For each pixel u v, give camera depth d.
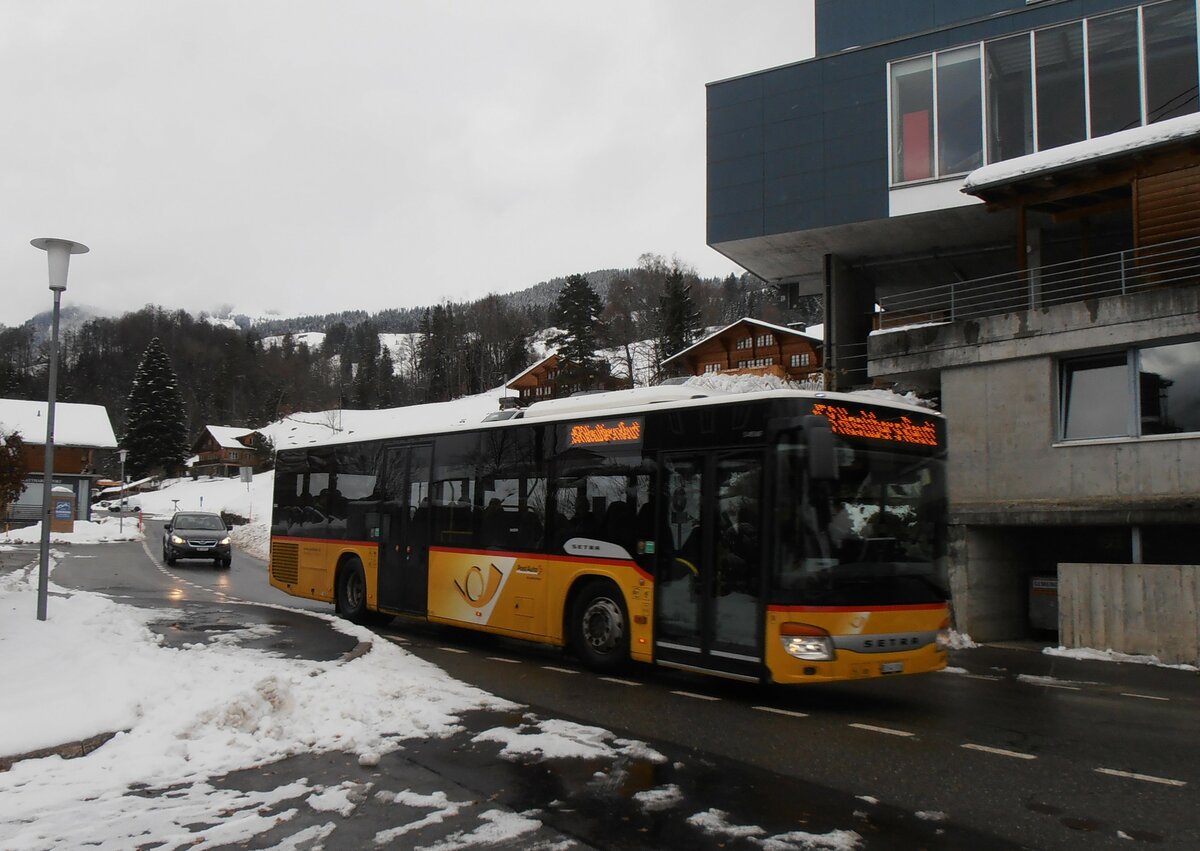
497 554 12.01
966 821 5.56
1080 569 14.45
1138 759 7.22
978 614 17.20
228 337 154.25
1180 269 16.19
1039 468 17.09
